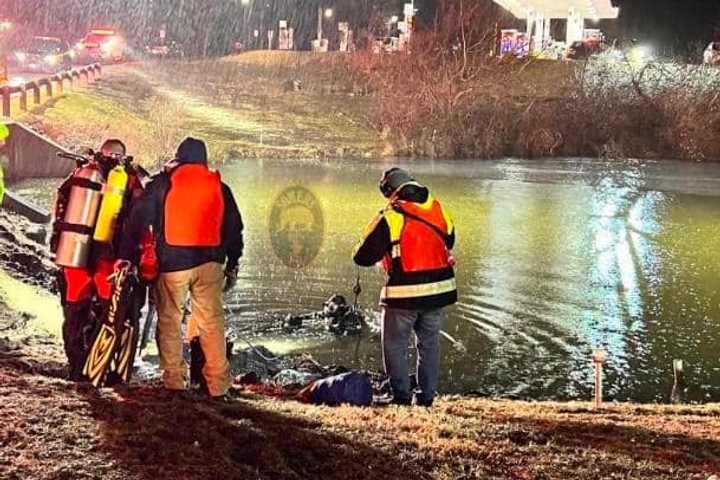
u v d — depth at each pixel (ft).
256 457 22.08
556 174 165.07
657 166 183.52
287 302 67.15
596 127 203.62
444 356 56.65
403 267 30.32
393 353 31.17
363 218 108.88
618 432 28.89
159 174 26.12
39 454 20.07
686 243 98.68
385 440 24.86
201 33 341.41
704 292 75.77
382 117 200.95
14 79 170.40
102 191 26.61
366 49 255.70
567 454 25.40
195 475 20.04
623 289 76.13
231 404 26.68
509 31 235.20
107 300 26.61
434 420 28.07
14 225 72.18
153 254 26.04
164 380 27.14
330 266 80.43
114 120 149.89
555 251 92.73
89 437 21.42
